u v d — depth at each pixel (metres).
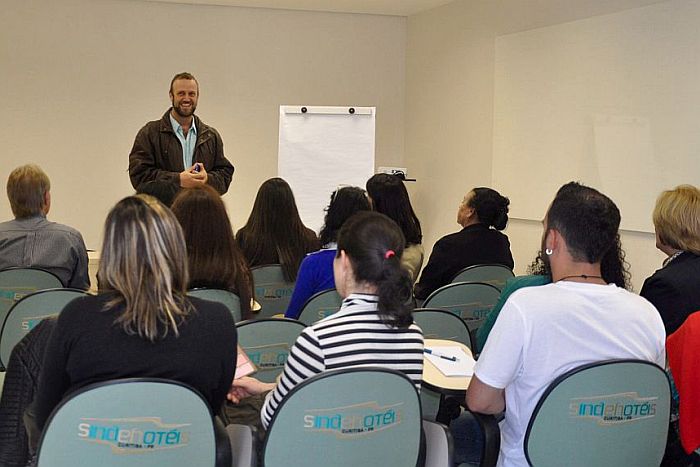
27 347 2.02
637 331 1.94
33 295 2.97
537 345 1.87
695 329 2.10
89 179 7.12
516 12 5.80
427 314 2.86
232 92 7.38
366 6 7.22
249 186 7.54
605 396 1.89
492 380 1.89
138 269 1.67
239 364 2.21
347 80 7.67
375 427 1.83
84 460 1.62
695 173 4.04
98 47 7.00
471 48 6.49
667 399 1.97
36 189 3.68
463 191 6.69
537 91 5.49
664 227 2.63
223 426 1.91
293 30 7.47
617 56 4.64
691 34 4.04
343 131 6.33
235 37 7.32
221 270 2.81
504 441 2.01
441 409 2.65
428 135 7.33
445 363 2.39
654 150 4.34
